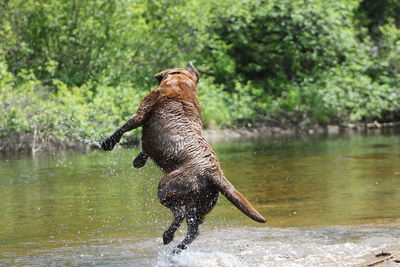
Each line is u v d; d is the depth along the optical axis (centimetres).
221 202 1928
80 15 3888
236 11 4703
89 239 1462
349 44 4906
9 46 3662
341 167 2575
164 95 1352
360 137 4006
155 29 4288
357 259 1237
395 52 5094
